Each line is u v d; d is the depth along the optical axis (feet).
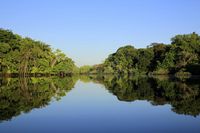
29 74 422.41
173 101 115.34
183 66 408.46
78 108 99.66
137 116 83.71
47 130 65.41
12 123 72.59
